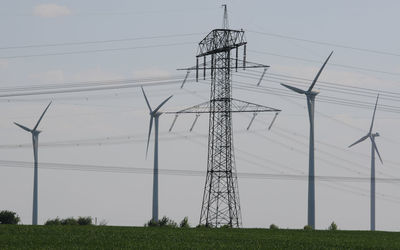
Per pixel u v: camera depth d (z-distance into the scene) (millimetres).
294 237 150500
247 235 153125
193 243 126125
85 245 118250
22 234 137500
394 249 126750
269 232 170875
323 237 153750
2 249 109812
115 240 128375
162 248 116062
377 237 160875
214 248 118375
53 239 127375
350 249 124562
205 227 195500
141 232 152250
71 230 152875
